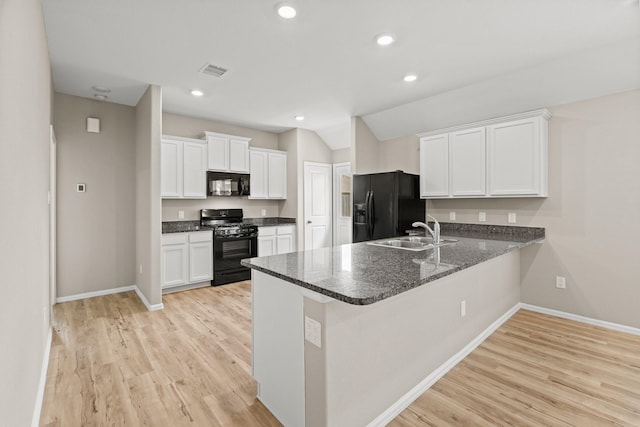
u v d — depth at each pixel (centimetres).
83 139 388
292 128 547
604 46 256
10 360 118
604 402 190
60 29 236
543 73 299
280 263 199
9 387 117
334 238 595
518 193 327
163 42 255
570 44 254
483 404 190
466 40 250
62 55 278
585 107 305
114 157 410
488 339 276
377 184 412
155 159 350
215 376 221
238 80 332
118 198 414
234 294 412
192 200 488
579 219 312
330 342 150
